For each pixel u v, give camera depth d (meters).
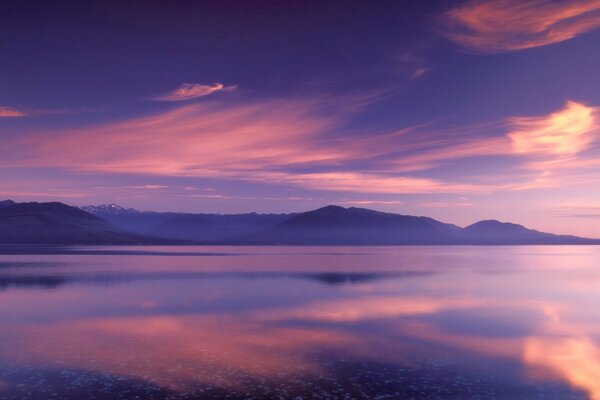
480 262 109.81
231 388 17.22
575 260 123.75
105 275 65.06
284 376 18.64
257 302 39.00
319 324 29.34
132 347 23.27
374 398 16.28
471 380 18.23
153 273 69.44
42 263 94.50
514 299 41.12
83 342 24.31
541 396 16.48
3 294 43.41
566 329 27.89
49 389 17.05
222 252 189.50
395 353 22.25
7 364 20.20
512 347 23.48
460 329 27.81
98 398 16.17
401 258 135.00
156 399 16.08
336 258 132.62
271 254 168.75
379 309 35.41
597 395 16.58
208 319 31.02
